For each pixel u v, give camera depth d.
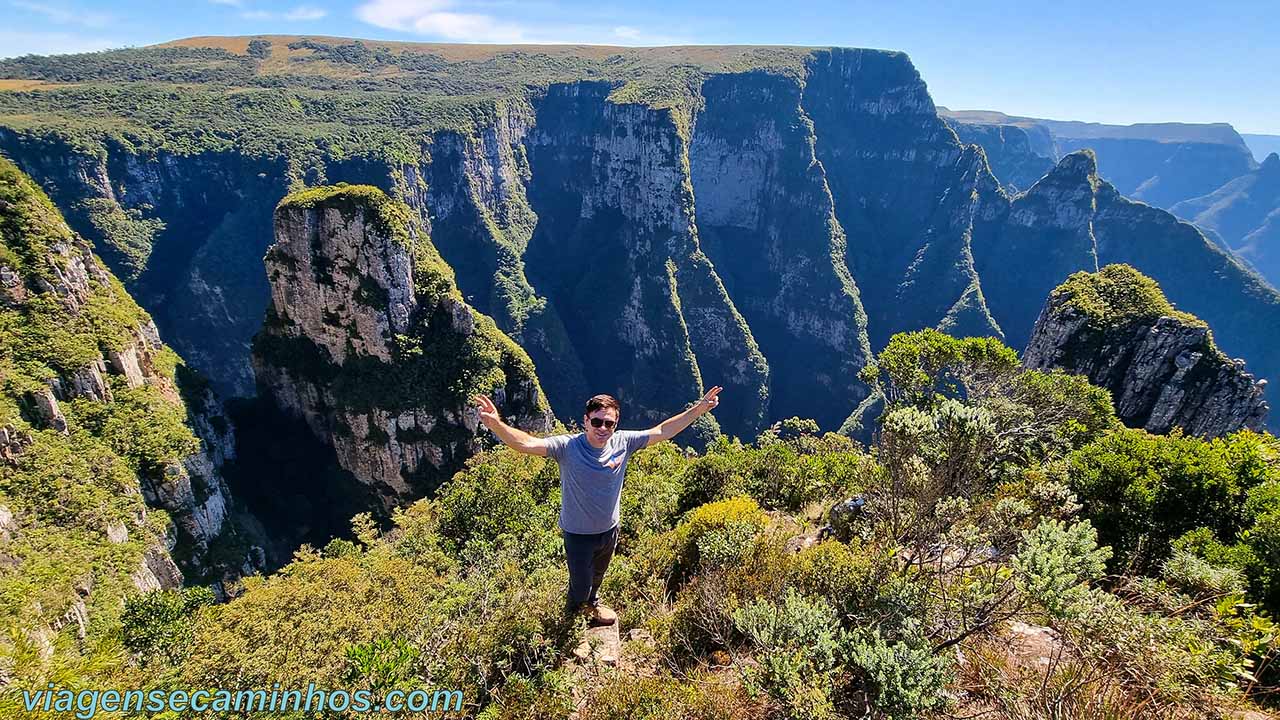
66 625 35.91
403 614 15.77
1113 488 13.64
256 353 83.50
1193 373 55.41
